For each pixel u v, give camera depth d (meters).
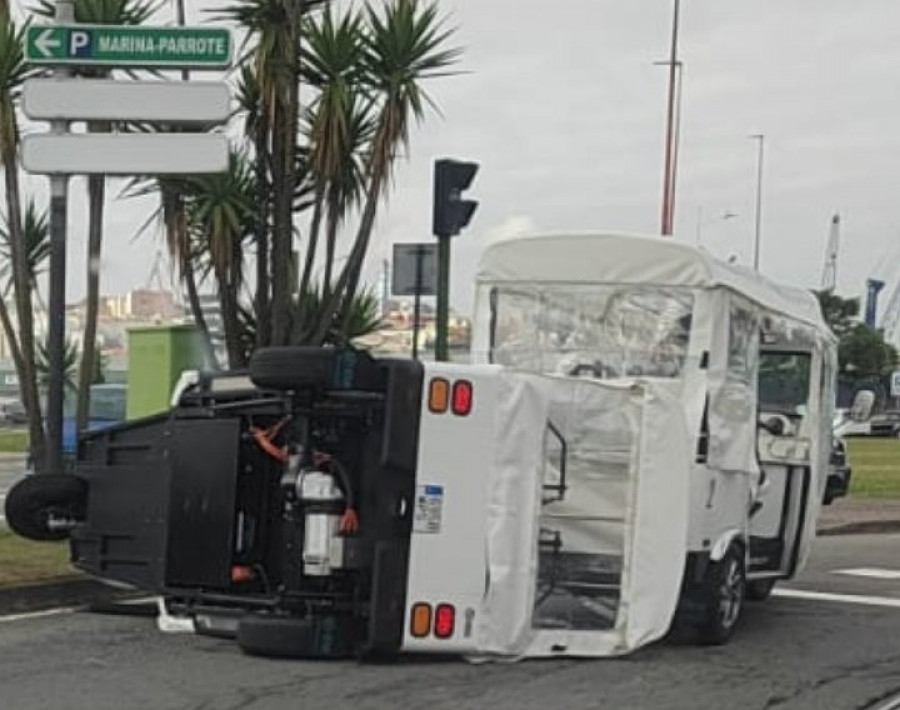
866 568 15.57
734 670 9.31
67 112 12.28
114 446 10.02
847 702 8.45
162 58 12.50
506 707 7.92
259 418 9.25
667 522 9.64
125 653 9.22
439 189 12.08
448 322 12.31
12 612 10.85
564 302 10.91
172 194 15.42
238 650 9.34
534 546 9.31
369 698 8.04
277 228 14.92
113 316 33.53
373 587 8.75
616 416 9.75
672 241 10.56
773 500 12.12
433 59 15.08
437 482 8.88
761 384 12.38
